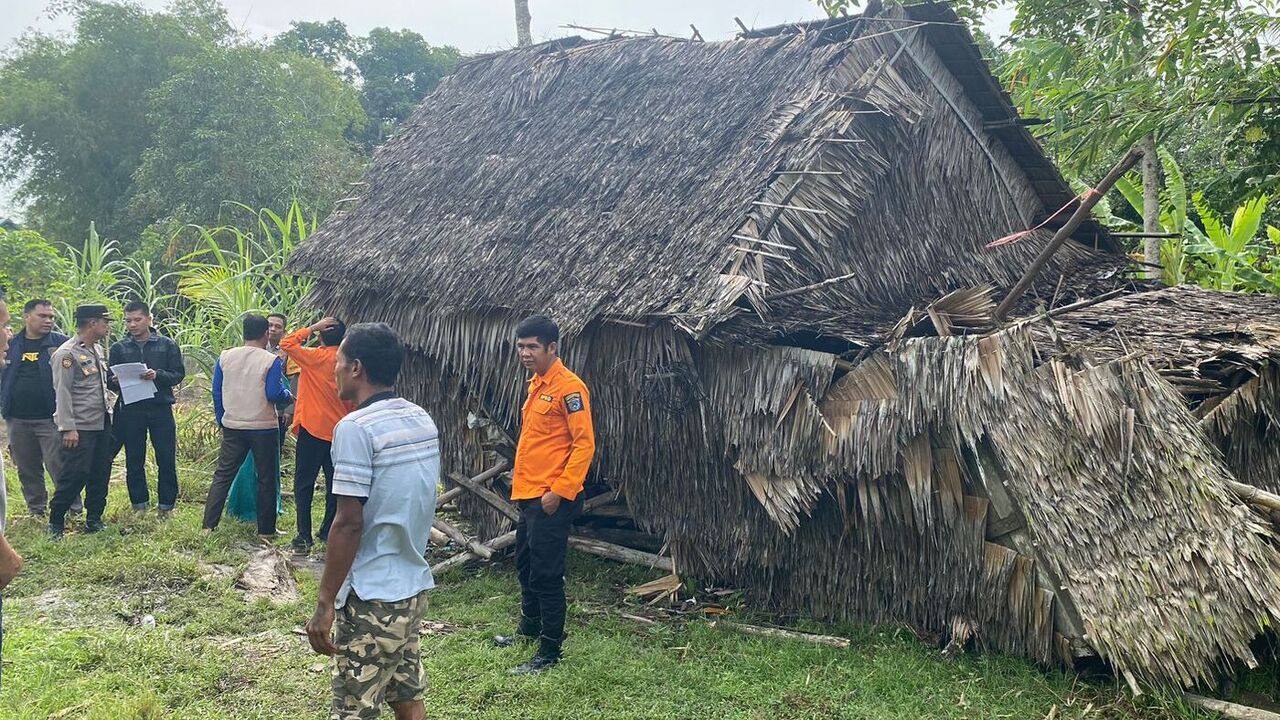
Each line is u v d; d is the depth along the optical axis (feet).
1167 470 14.11
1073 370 14.89
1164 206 39.52
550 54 28.45
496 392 20.24
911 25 22.43
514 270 20.02
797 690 13.98
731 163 19.70
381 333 10.28
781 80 22.00
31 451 22.66
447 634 16.26
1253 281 32.22
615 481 19.15
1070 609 13.87
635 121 23.48
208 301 35.40
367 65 122.83
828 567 16.62
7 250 36.76
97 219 89.92
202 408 33.14
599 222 20.26
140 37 87.20
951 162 24.40
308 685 14.06
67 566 19.13
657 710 13.34
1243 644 13.09
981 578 14.83
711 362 17.08
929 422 14.96
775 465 16.06
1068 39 34.24
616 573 19.72
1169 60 26.55
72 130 85.56
